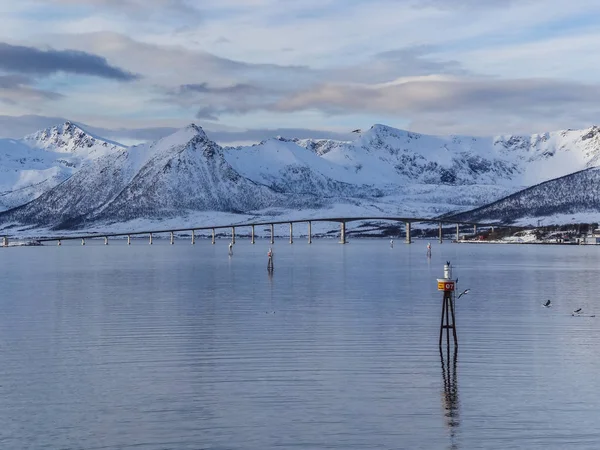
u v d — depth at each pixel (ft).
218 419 112.37
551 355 151.64
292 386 128.98
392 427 108.99
